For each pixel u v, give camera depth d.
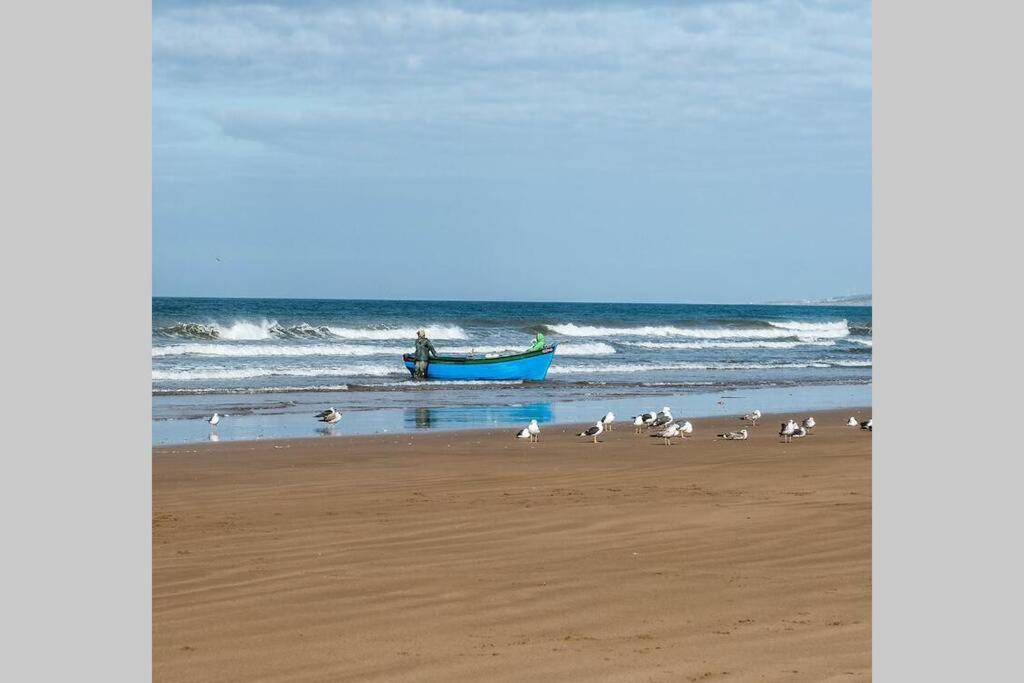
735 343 126.81
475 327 127.00
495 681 11.82
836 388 69.62
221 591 15.56
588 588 15.61
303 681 11.87
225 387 65.94
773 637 13.27
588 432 38.19
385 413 51.03
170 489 25.64
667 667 12.23
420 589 15.63
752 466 28.31
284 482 26.86
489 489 24.98
